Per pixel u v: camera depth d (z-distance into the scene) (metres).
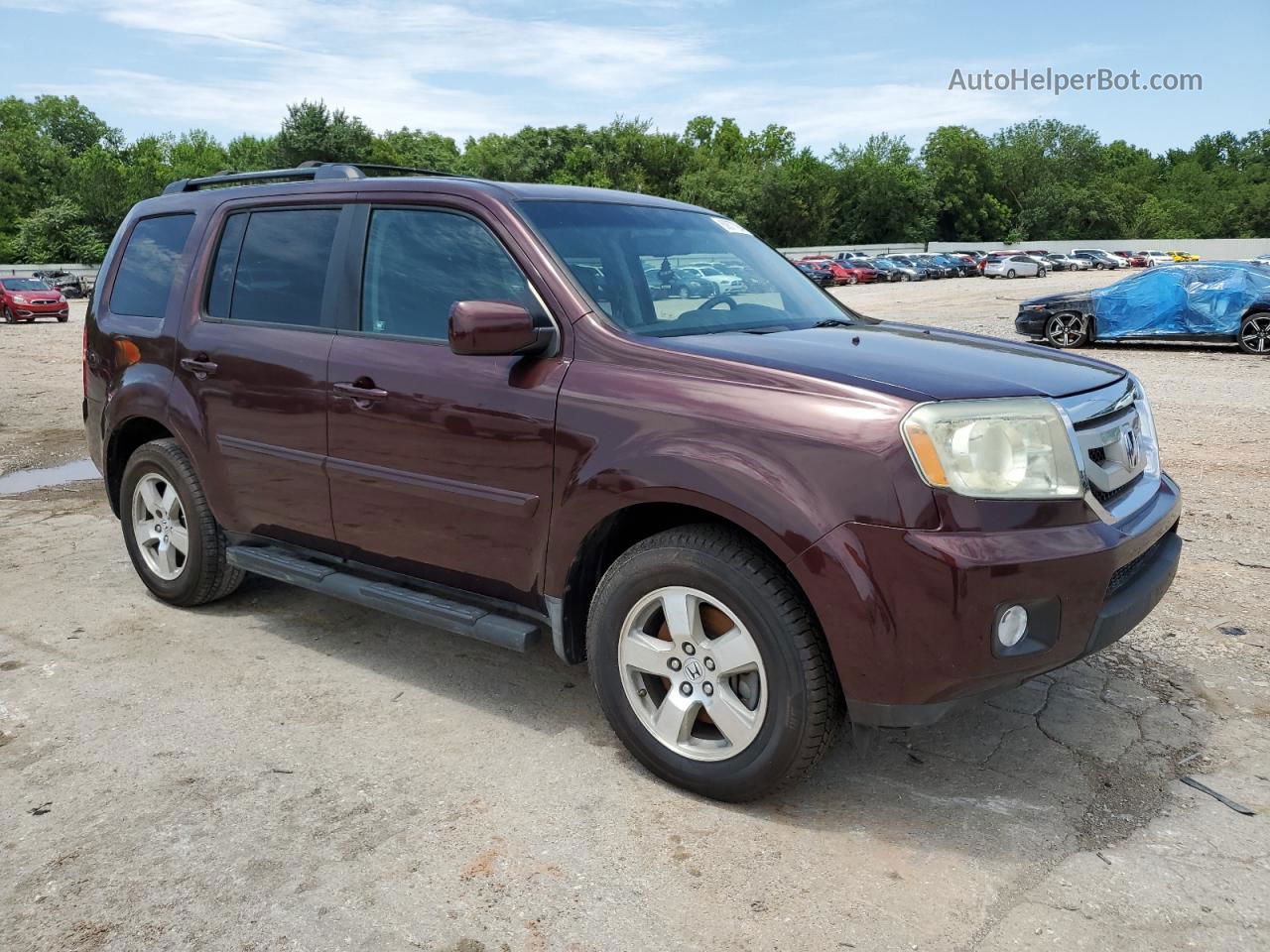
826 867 2.59
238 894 2.49
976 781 3.02
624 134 98.38
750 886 2.51
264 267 4.06
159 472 4.44
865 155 98.31
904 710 2.58
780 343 3.11
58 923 2.39
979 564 2.46
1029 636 2.60
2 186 83.88
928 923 2.37
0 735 3.35
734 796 2.85
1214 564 5.00
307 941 2.32
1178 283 15.23
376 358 3.52
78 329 26.94
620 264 3.40
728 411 2.75
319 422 3.68
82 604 4.64
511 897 2.47
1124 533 2.72
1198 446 7.95
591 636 3.07
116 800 2.93
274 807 2.89
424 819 2.82
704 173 89.56
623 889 2.51
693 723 2.96
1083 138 112.12
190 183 4.79
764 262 4.05
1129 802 2.89
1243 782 2.99
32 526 6.05
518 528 3.16
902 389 2.63
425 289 3.50
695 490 2.73
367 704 3.58
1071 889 2.49
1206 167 161.25
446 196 3.52
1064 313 16.22
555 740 3.31
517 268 3.29
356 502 3.62
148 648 4.11
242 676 3.82
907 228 98.62
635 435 2.88
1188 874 2.54
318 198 3.92
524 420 3.10
